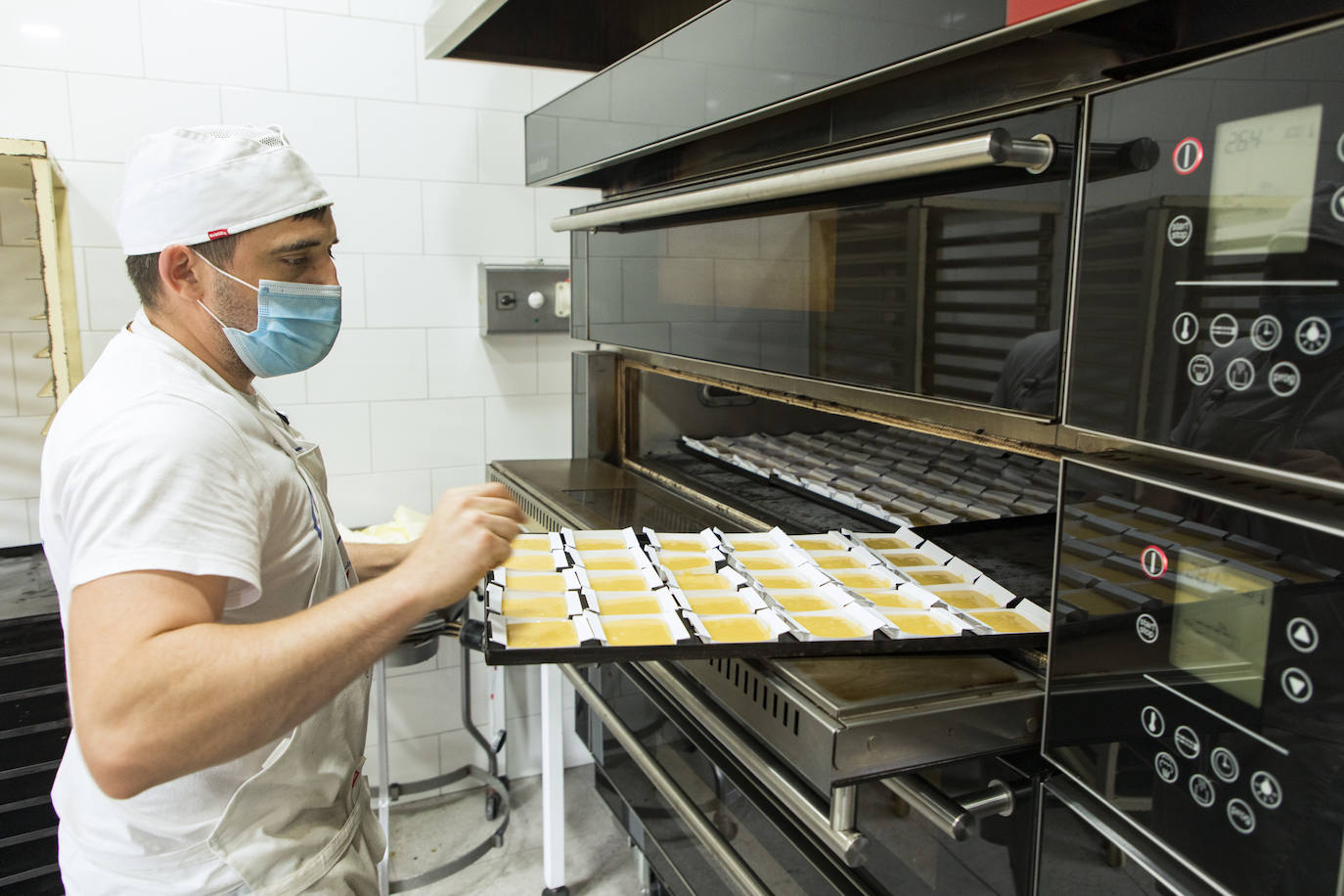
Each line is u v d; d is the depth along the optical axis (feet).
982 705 2.77
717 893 4.27
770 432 6.62
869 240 3.32
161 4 6.32
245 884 3.29
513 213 7.63
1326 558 1.82
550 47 5.84
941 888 3.04
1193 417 2.09
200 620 2.63
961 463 5.22
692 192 4.07
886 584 3.47
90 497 2.64
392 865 7.30
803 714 2.71
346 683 2.72
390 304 7.35
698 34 3.64
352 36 6.89
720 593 3.37
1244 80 1.91
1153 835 2.30
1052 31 2.28
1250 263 1.92
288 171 3.16
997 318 2.74
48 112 6.15
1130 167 2.23
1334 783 1.85
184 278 3.10
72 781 3.45
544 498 5.39
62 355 5.50
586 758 8.87
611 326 5.75
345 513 7.49
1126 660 2.35
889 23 2.60
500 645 2.80
